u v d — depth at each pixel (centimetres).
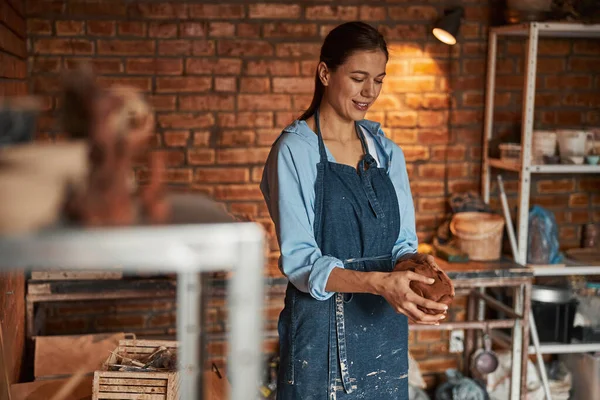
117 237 75
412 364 361
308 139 198
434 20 368
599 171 341
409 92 372
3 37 251
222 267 79
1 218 73
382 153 213
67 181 79
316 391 198
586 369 359
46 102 337
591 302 358
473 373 368
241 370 82
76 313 350
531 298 352
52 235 74
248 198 362
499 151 371
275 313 359
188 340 102
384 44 197
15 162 77
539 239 348
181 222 80
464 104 377
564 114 389
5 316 227
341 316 197
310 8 356
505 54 379
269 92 357
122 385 180
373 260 202
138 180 337
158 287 309
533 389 357
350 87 194
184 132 354
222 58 352
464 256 341
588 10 341
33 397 208
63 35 338
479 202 368
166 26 346
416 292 180
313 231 197
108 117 82
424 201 380
